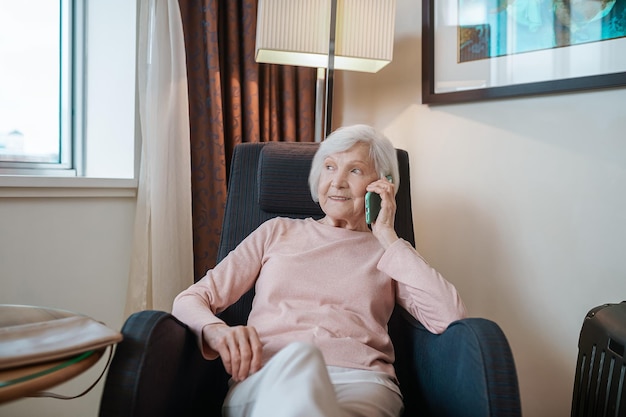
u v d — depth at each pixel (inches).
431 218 76.6
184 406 41.9
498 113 69.4
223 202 76.2
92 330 34.3
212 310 48.3
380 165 53.1
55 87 78.3
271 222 55.3
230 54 78.3
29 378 28.1
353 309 48.8
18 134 74.6
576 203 62.9
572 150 63.2
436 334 45.0
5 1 73.0
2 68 73.0
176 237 72.1
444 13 73.8
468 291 72.5
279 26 69.2
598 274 61.4
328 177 53.1
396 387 45.0
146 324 36.4
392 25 72.4
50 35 77.5
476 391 35.8
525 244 67.1
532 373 66.6
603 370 46.1
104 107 77.4
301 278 49.7
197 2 75.8
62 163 79.0
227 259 52.1
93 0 78.6
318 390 31.8
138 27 73.5
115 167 76.2
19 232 62.7
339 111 88.9
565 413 63.9
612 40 59.9
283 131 84.7
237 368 39.1
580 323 62.7
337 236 52.9
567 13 63.0
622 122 59.6
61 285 66.6
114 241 71.7
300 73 84.7
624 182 59.5
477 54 70.6
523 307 67.3
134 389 33.8
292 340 45.6
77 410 68.5
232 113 78.4
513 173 68.1
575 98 62.9
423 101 75.8
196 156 76.1
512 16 67.4
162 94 71.5
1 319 36.5
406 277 47.6
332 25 70.2
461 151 73.2
